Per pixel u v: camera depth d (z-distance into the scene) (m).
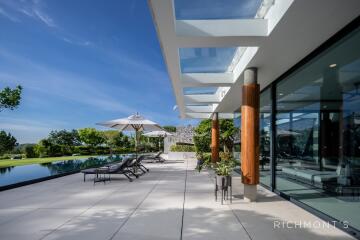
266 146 9.59
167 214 5.33
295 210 5.73
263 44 5.49
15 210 5.62
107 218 5.07
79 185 8.77
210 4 4.72
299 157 7.05
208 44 5.55
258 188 8.92
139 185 8.70
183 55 7.18
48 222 4.84
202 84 8.77
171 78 8.13
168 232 4.37
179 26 5.22
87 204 6.12
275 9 4.65
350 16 4.31
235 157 15.90
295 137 7.27
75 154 29.78
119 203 6.20
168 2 4.06
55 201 6.42
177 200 6.53
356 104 4.95
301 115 6.93
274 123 8.70
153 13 4.38
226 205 6.09
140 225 4.69
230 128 19.91
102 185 8.75
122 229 4.49
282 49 5.73
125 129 14.66
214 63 7.85
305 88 6.72
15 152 24.81
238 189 8.13
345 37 4.88
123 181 9.61
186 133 31.45
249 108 6.80
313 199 6.14
